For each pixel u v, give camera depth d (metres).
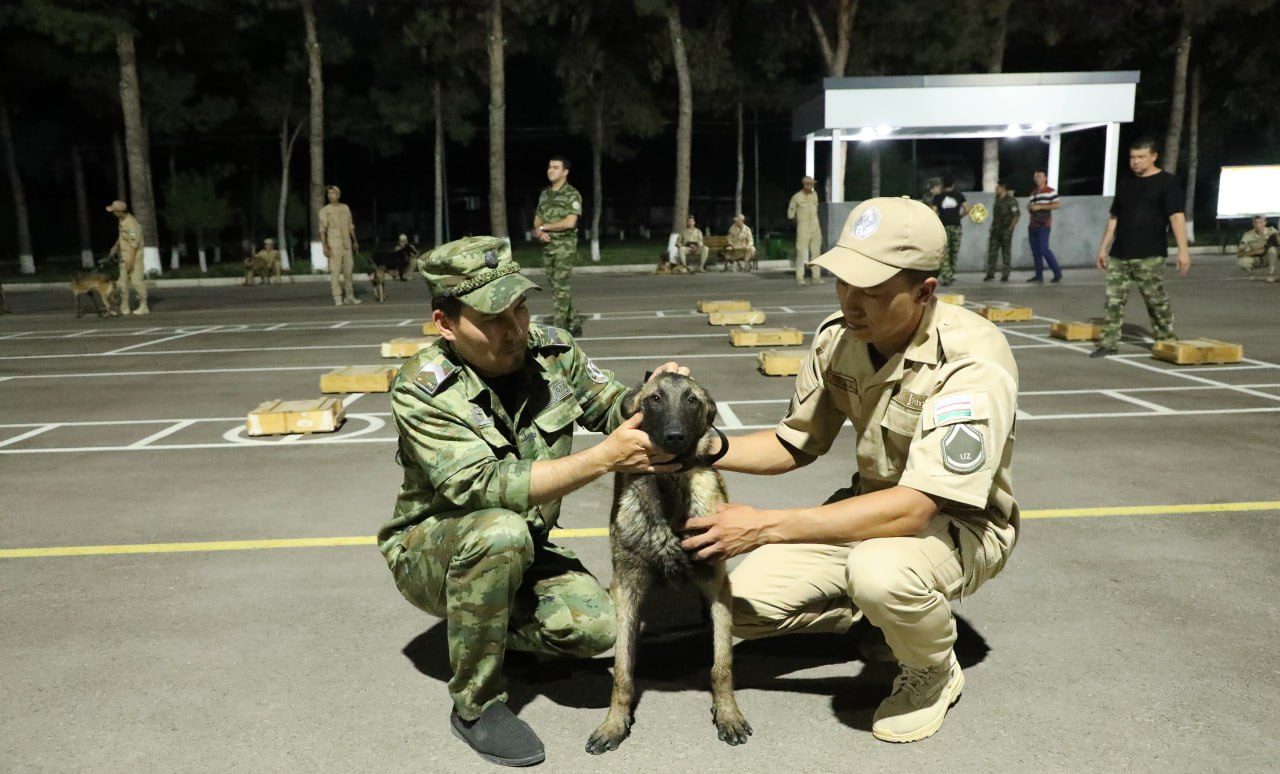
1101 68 37.91
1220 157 38.94
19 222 35.78
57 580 4.30
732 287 20.62
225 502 5.52
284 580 4.27
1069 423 7.03
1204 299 15.18
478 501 2.79
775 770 2.71
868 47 32.75
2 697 3.21
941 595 2.74
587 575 3.14
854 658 3.47
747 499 5.37
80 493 5.77
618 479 2.99
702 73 32.69
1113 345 9.95
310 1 29.91
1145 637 3.49
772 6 33.41
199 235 34.44
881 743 2.85
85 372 10.81
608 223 56.66
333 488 5.77
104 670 3.40
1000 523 2.97
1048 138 26.38
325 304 19.69
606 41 34.25
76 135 37.62
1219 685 3.11
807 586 3.28
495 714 2.87
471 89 35.16
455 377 2.89
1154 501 5.12
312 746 2.88
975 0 30.56
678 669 3.41
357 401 8.62
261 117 34.59
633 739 2.91
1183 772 2.63
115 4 27.62
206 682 3.30
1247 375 8.77
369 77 38.28
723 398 8.24
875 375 2.96
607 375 3.42
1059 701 3.05
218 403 8.72
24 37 31.28
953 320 2.88
